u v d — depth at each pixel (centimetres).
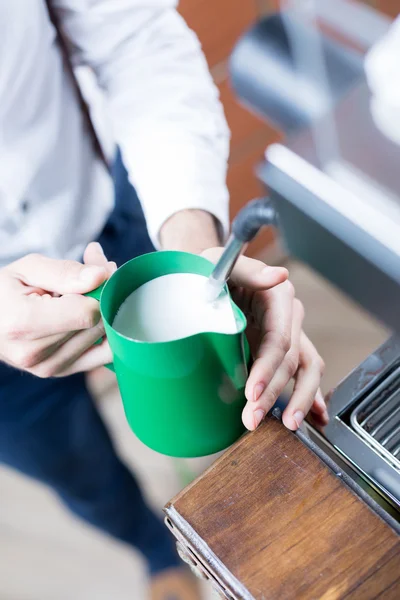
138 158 103
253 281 71
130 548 170
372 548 55
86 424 148
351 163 85
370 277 81
